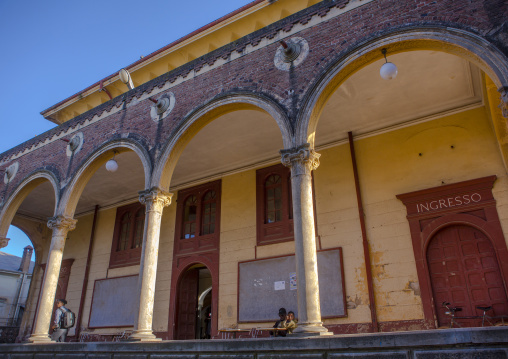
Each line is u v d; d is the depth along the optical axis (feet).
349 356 18.90
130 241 53.42
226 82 31.99
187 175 49.39
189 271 48.24
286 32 30.17
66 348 29.22
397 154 36.99
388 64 24.40
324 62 27.25
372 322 33.22
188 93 34.30
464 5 23.17
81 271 56.90
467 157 33.73
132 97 38.68
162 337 44.65
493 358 16.05
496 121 31.42
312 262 23.31
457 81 32.42
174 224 49.57
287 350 20.47
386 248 34.73
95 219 58.59
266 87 29.22
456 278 31.68
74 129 42.78
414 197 34.68
